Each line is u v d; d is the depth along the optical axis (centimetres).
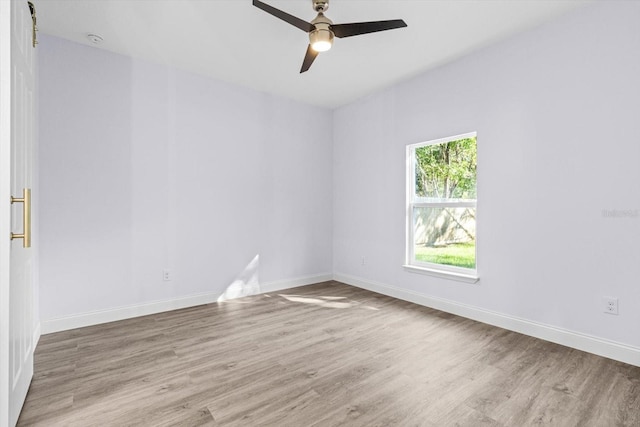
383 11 252
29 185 191
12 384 150
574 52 252
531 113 276
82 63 299
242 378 209
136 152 328
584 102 247
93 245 305
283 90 415
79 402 183
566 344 257
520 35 283
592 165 244
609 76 235
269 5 233
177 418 169
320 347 256
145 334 282
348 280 468
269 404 182
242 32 283
